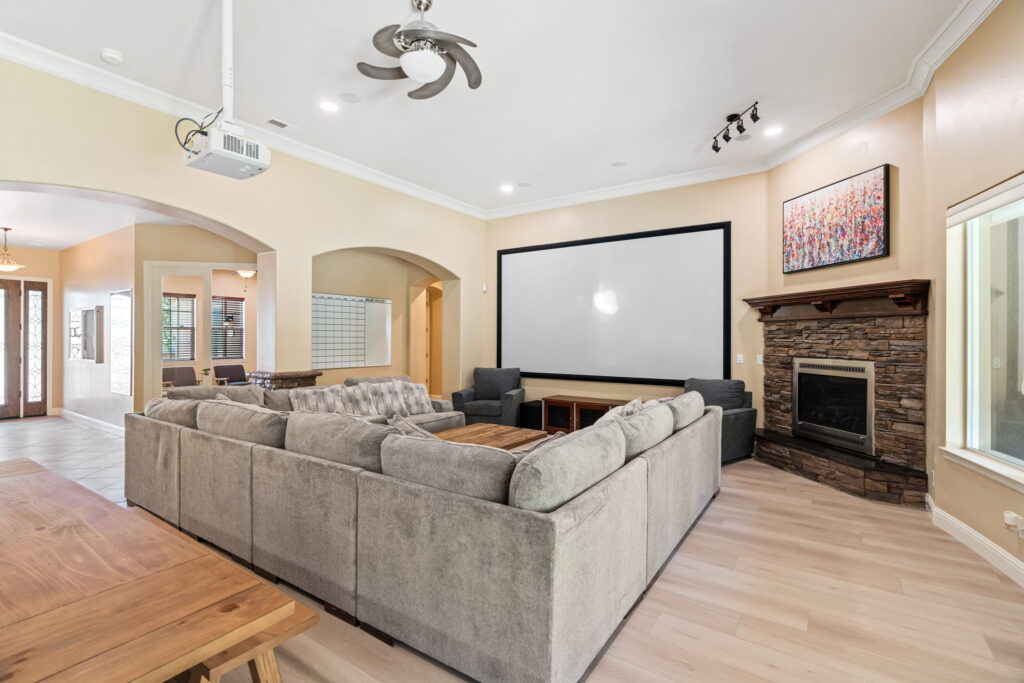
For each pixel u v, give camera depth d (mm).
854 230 3998
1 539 1494
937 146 3178
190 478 2846
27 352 7586
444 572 1763
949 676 1762
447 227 6352
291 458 2270
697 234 5379
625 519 2055
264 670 1302
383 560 1936
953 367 3084
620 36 2908
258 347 4582
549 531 1526
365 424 2256
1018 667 1809
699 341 5387
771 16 2732
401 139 4414
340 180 4949
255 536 2461
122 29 2816
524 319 6680
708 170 5238
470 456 1816
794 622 2100
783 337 4738
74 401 7438
